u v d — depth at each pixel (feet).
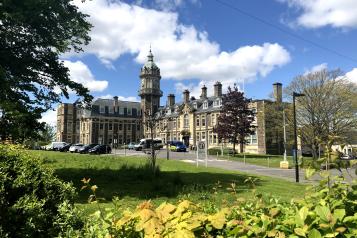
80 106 61.98
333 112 137.28
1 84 45.03
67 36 55.52
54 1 51.88
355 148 11.93
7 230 13.43
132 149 259.39
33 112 46.73
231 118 165.68
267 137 186.80
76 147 217.15
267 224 9.15
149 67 335.06
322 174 11.05
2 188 13.82
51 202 15.25
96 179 58.03
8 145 16.81
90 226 11.94
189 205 10.97
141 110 327.26
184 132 262.06
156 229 9.16
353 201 9.58
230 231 9.21
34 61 53.88
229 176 67.97
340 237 8.66
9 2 46.47
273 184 59.06
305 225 8.60
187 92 277.23
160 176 63.05
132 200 39.22
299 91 142.51
